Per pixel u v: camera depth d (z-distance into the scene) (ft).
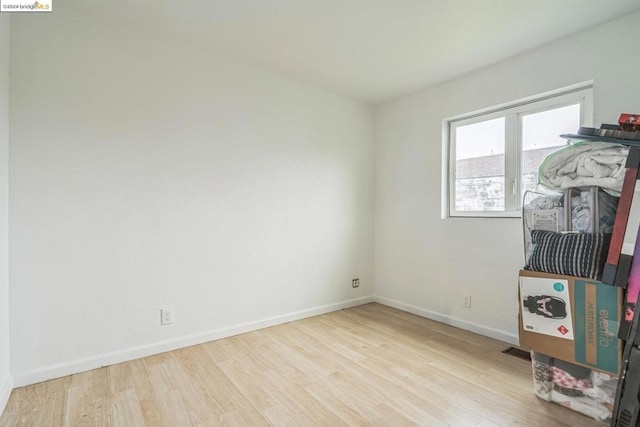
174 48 7.82
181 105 7.93
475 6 6.28
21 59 6.12
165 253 7.73
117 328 7.13
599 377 5.14
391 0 6.17
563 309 5.43
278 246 9.67
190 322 8.09
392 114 11.53
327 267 10.86
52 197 6.42
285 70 9.29
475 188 9.43
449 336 8.75
